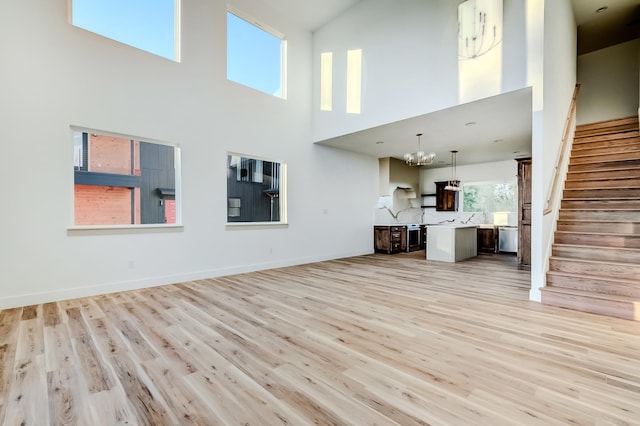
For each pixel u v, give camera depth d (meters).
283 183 6.11
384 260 6.84
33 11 3.46
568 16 4.98
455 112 4.61
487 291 4.03
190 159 4.69
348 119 5.83
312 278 4.87
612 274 3.35
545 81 3.60
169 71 4.47
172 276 4.49
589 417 1.54
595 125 5.96
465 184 9.30
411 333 2.62
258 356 2.21
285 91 6.07
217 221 5.01
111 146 4.13
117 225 4.02
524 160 5.77
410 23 4.84
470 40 4.14
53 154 3.57
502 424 1.49
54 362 2.12
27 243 3.41
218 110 5.03
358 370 2.01
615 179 4.40
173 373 1.98
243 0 5.36
